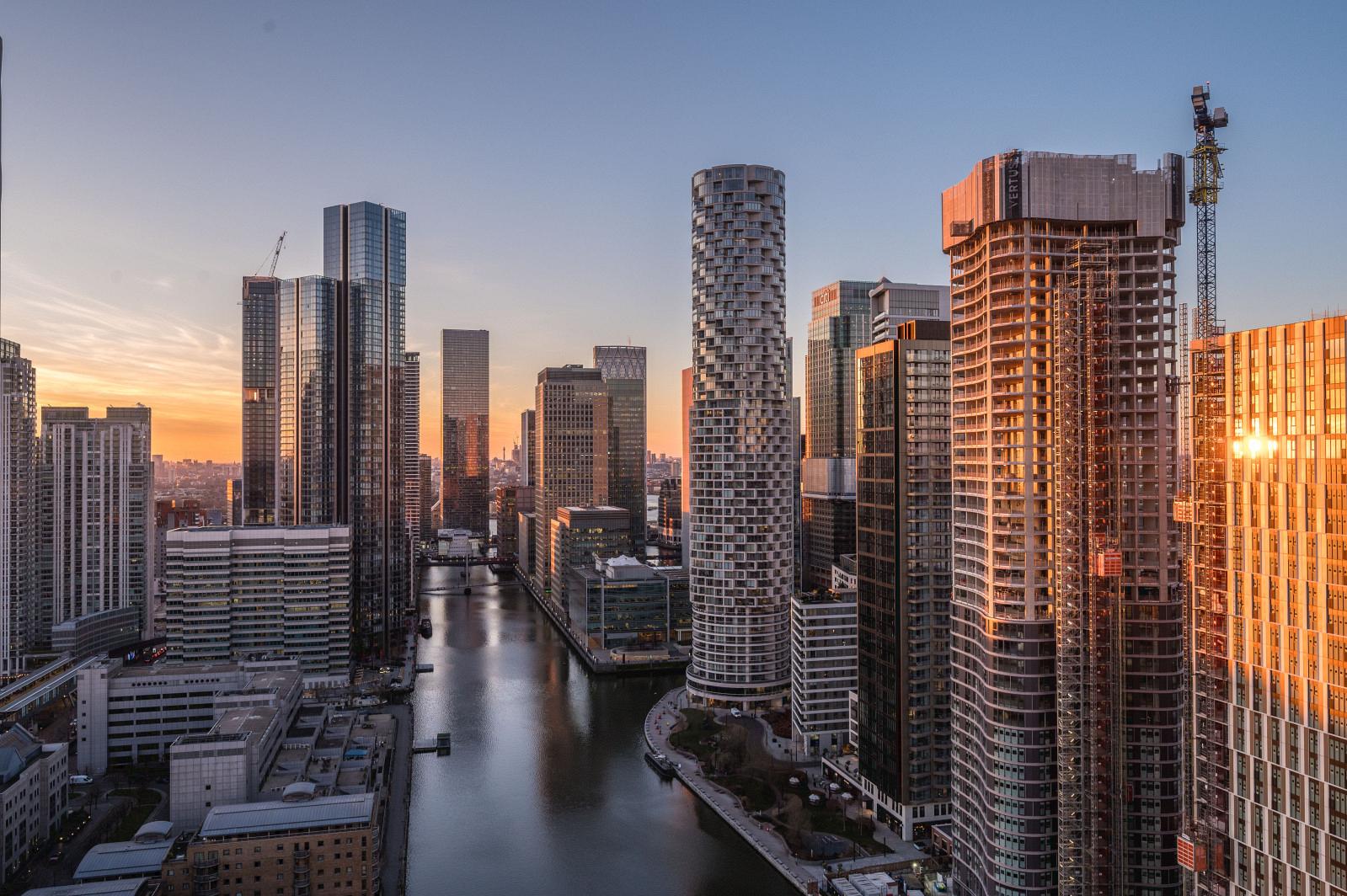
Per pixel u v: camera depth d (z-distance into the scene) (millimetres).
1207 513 183375
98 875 197375
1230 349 180000
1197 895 183000
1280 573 168500
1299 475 165375
